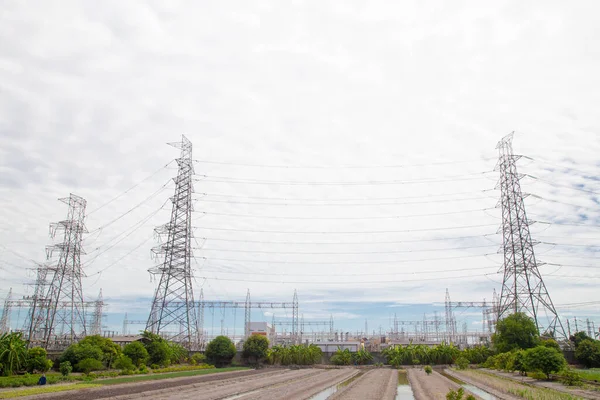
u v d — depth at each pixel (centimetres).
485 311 14388
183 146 10131
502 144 9856
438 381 7044
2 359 5431
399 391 6112
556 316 9106
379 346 16188
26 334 9238
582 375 6225
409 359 11375
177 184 10000
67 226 9444
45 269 9506
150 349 8144
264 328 16462
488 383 6097
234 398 4791
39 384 5016
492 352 10888
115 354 7369
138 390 4944
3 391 4366
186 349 9744
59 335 9300
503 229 9681
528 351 6550
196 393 4988
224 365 10025
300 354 11088
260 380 6944
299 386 6194
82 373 6341
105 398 4156
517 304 9225
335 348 14112
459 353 11312
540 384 5888
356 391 5688
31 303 9731
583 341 8888
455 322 17188
